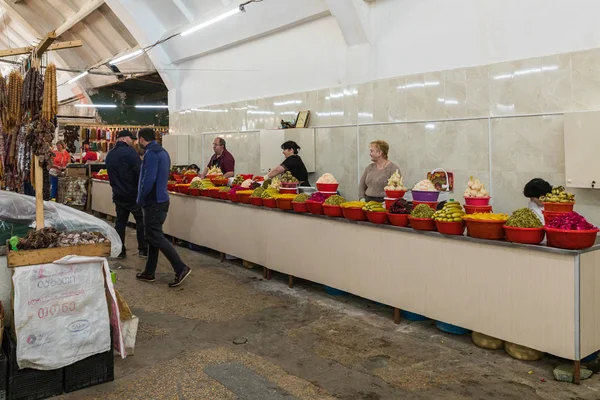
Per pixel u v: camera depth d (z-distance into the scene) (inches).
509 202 187.3
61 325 107.8
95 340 112.1
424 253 140.8
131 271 220.2
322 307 170.2
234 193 221.5
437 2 206.4
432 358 127.6
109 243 114.0
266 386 113.4
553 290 113.0
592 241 109.9
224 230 231.8
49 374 108.5
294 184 206.5
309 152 268.7
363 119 242.1
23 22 589.6
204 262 237.8
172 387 113.4
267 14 286.2
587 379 114.3
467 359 126.6
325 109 264.1
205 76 373.4
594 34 161.5
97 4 467.8
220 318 160.1
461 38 198.8
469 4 195.0
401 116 223.6
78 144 629.3
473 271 128.8
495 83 188.4
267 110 308.2
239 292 188.5
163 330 149.7
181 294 186.4
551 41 171.9
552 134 173.0
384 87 229.9
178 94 411.8
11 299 111.3
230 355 131.1
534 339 117.2
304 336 144.0
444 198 202.5
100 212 382.3
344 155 253.9
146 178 188.5
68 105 697.6
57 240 110.8
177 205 270.8
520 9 179.6
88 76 623.8
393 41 225.5
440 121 207.6
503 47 185.6
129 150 237.3
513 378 115.6
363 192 202.2
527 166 180.7
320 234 175.8
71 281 109.0
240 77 332.5
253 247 212.1
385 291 153.5
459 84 199.9
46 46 124.3
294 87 286.4
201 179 259.1
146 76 514.3
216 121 361.7
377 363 125.3
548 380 114.3
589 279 112.0
